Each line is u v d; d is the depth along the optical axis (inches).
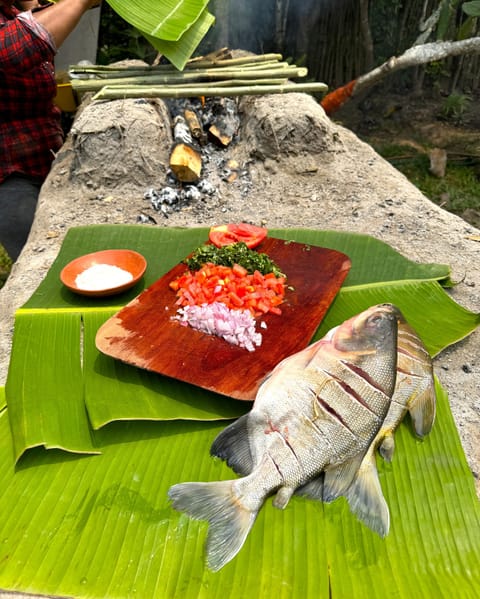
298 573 18.1
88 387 23.3
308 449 18.8
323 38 74.3
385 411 19.2
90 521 19.3
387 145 74.2
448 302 28.8
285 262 30.4
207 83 44.0
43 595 17.4
